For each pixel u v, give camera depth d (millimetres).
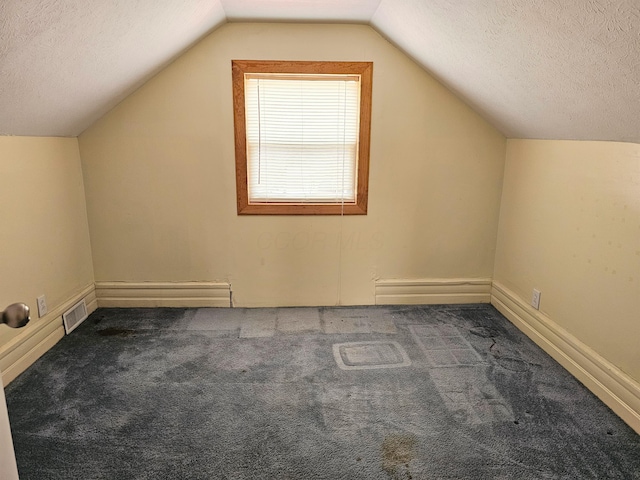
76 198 2768
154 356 2391
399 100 2824
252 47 2703
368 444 1717
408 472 1576
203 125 2797
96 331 2682
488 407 1949
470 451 1680
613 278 1942
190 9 2088
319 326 2783
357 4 2311
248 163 2900
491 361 2352
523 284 2732
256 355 2412
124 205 2902
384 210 2990
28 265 2273
